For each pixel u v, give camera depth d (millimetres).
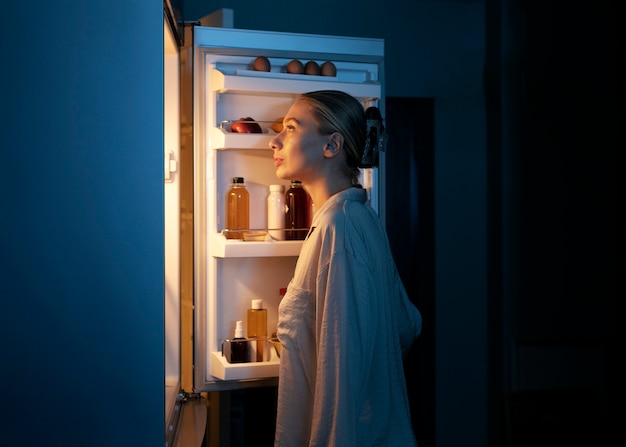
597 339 2895
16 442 1211
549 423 2824
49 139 1216
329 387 1406
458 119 2848
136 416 1234
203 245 1685
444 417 2844
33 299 1215
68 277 1222
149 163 1236
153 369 1239
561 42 2875
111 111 1227
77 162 1222
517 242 2854
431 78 2816
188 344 1766
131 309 1233
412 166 2943
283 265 1803
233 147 1637
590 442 2822
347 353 1406
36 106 1212
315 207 1652
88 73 1221
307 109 1584
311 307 1523
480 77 2861
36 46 1212
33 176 1213
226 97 1751
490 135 2863
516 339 2850
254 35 1702
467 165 2855
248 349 1683
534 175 2859
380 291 1514
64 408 1220
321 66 1759
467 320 2861
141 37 1232
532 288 2863
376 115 1648
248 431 2516
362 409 1454
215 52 1686
